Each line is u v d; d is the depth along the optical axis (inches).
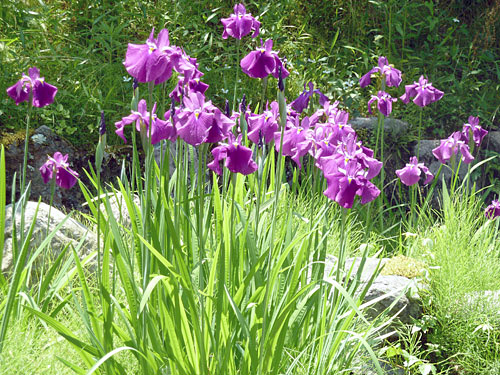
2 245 120.6
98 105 230.2
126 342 91.8
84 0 277.0
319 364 105.3
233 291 101.7
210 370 91.9
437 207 260.4
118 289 131.5
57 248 151.3
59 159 135.1
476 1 348.2
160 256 85.4
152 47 88.8
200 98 88.9
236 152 98.5
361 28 320.8
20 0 269.4
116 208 174.6
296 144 112.7
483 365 149.5
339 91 273.7
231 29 137.7
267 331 99.7
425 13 336.2
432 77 312.3
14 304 116.9
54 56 246.8
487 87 318.3
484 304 158.6
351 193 92.6
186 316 98.2
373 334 140.7
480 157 281.4
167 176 111.0
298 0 324.2
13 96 125.8
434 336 156.6
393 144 267.9
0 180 117.9
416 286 158.4
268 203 117.0
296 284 102.0
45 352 106.6
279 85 90.7
